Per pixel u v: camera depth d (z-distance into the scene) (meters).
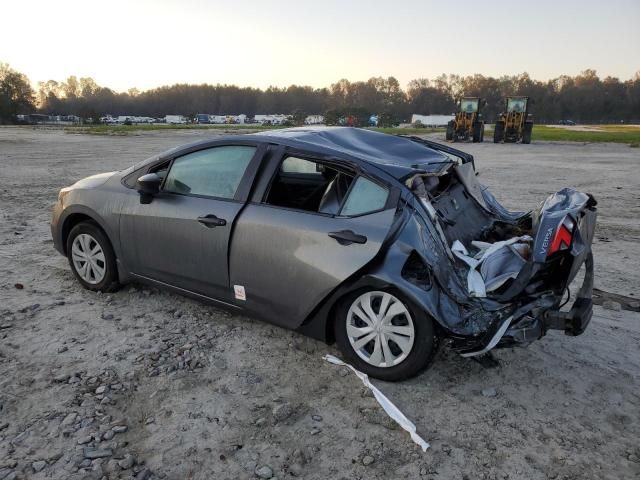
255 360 3.69
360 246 3.30
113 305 4.54
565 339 4.12
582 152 23.56
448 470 2.69
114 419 3.01
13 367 3.50
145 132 43.88
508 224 4.55
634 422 3.12
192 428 2.95
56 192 10.37
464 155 4.66
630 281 5.48
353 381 3.44
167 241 4.12
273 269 3.63
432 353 3.29
